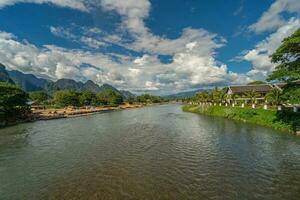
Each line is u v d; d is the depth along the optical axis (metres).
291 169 21.58
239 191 17.30
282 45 36.50
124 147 31.41
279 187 17.88
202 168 22.30
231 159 24.92
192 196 16.61
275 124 43.16
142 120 67.38
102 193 17.30
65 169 22.83
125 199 16.30
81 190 17.89
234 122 53.91
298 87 37.03
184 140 35.34
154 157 26.25
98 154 28.00
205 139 35.62
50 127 54.06
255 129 42.56
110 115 90.00
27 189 18.39
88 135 41.91
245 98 82.69
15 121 64.88
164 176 20.41
